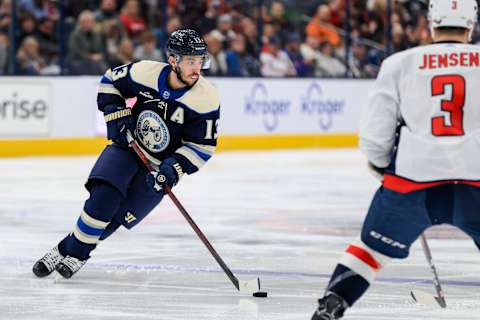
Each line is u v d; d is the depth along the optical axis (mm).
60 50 27672
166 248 13078
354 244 7387
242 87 30547
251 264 11953
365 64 33812
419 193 7109
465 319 8906
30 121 27062
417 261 12203
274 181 22109
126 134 10086
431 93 7145
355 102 33312
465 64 7168
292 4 32688
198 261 12086
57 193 19484
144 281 10672
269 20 31984
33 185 20828
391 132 7207
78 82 27844
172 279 10812
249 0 31469
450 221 7203
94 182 10219
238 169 24719
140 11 29672
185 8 30359
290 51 32219
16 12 27000
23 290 10078
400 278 11000
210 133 9914
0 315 8953
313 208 17672
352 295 7270
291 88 31672
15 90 26797
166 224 15414
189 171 9977
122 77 10039
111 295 9883
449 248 13305
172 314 9023
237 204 18109
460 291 10297
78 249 10305
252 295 9953
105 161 10141
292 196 19422
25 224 15398
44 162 25812
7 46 26797
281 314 9039
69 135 27766
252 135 30828
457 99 7121
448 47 7234
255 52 31203
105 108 10141
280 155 29125
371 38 33812
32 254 12594
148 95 9953
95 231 10195
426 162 7059
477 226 7160
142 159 10023
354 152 30766
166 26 29984
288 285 10562
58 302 9523
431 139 7098
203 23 30484
